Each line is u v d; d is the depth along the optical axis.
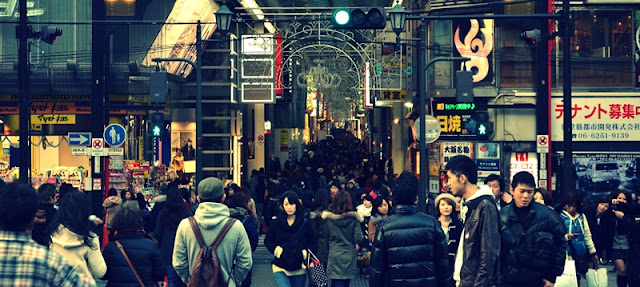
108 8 27.05
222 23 21.41
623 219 12.20
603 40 25.12
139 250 7.75
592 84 25.14
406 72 29.75
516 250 6.85
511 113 25.48
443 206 10.28
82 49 32.22
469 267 6.68
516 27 25.55
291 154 56.41
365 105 38.00
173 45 32.56
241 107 38.47
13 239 3.90
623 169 24.19
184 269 6.85
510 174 25.44
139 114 32.84
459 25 25.91
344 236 12.05
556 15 17.28
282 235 11.00
